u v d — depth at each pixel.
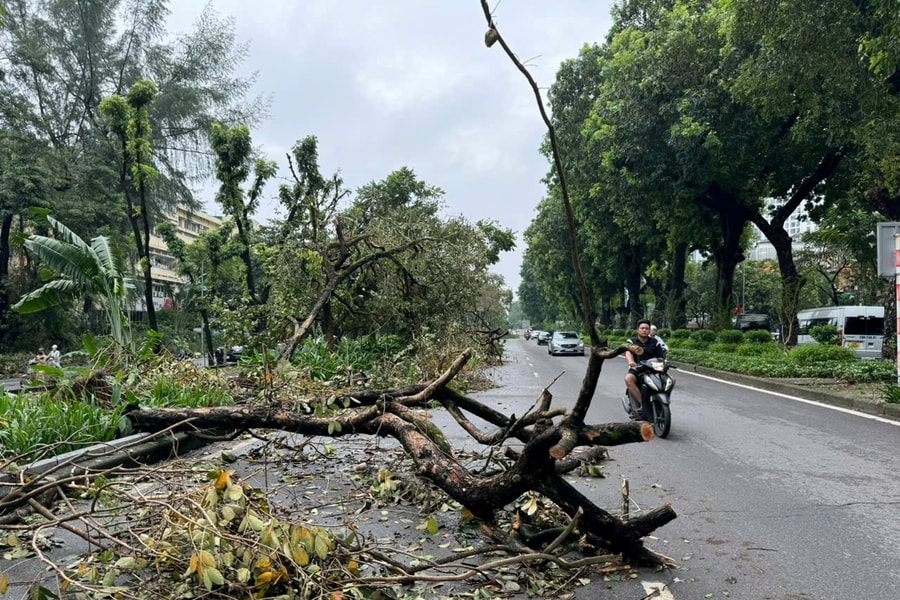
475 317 18.64
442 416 10.65
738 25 15.74
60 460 5.84
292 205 19.03
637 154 20.48
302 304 15.13
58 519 3.70
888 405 10.38
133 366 8.80
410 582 3.67
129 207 18.91
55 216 28.34
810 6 13.27
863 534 4.64
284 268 15.36
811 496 5.63
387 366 12.77
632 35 22.12
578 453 6.70
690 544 4.48
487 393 14.19
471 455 6.41
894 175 13.85
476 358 15.85
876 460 7.05
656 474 6.50
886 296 15.72
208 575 3.02
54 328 31.94
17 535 4.11
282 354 11.62
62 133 33.56
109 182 31.84
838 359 16.86
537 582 3.80
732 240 24.17
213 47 30.86
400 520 5.00
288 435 8.54
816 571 3.97
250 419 6.61
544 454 4.02
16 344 31.09
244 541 3.32
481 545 4.42
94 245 10.45
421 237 14.59
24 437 5.93
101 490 4.23
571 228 3.98
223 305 16.09
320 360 13.11
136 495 4.57
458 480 4.50
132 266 34.25
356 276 15.37
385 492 5.32
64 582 3.21
